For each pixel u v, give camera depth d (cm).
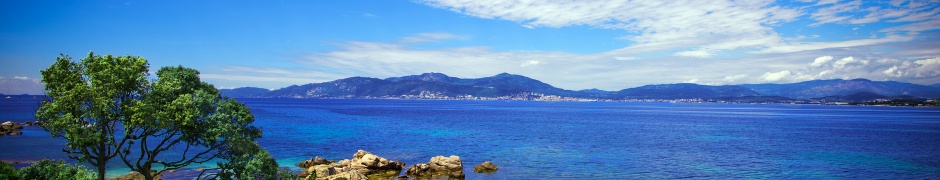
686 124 17100
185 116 3328
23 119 15875
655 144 9850
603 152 8412
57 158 7019
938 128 15512
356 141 10044
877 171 6656
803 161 7512
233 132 3462
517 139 10731
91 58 3416
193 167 6100
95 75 3275
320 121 16925
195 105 3444
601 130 13688
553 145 9519
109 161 6550
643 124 16875
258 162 3531
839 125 17150
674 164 7094
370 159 6009
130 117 3328
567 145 9531
